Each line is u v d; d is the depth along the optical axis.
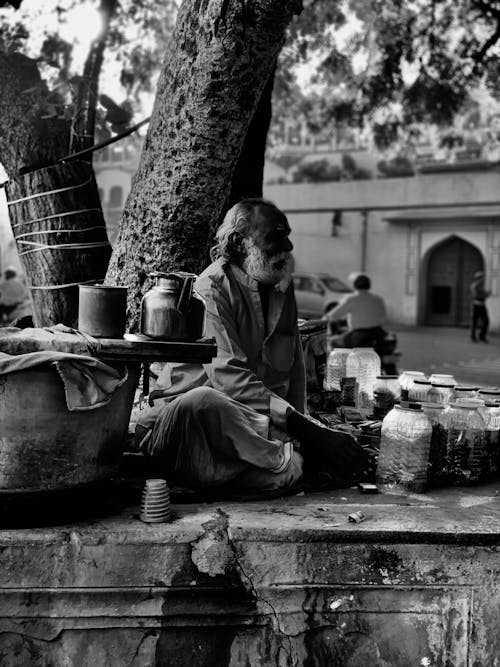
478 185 22.61
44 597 2.24
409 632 2.38
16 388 2.14
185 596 2.31
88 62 5.74
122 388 2.37
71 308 4.10
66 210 4.10
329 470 2.86
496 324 22.83
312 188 25.00
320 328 4.45
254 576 2.33
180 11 3.46
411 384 3.98
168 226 3.62
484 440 2.98
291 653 2.36
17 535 2.21
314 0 9.19
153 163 3.62
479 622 2.38
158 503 2.36
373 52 9.68
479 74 9.73
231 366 2.75
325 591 2.35
